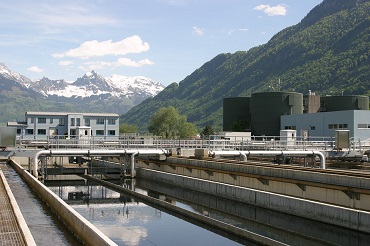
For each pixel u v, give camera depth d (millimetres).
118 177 51250
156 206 33062
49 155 44688
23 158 57844
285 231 24938
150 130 152625
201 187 37094
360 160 52906
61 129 108562
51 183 47969
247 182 35500
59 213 20453
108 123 111938
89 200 36281
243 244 21922
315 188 28406
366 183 24500
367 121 72625
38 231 17969
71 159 63312
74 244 15922
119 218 28453
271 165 35844
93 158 65688
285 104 93625
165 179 44312
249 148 54500
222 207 31969
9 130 44875
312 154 49281
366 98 104562
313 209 24344
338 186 26188
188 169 44750
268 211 28125
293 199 25875
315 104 105938
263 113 95062
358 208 25172
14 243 14039
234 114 110875
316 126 79312
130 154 48094
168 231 24703
